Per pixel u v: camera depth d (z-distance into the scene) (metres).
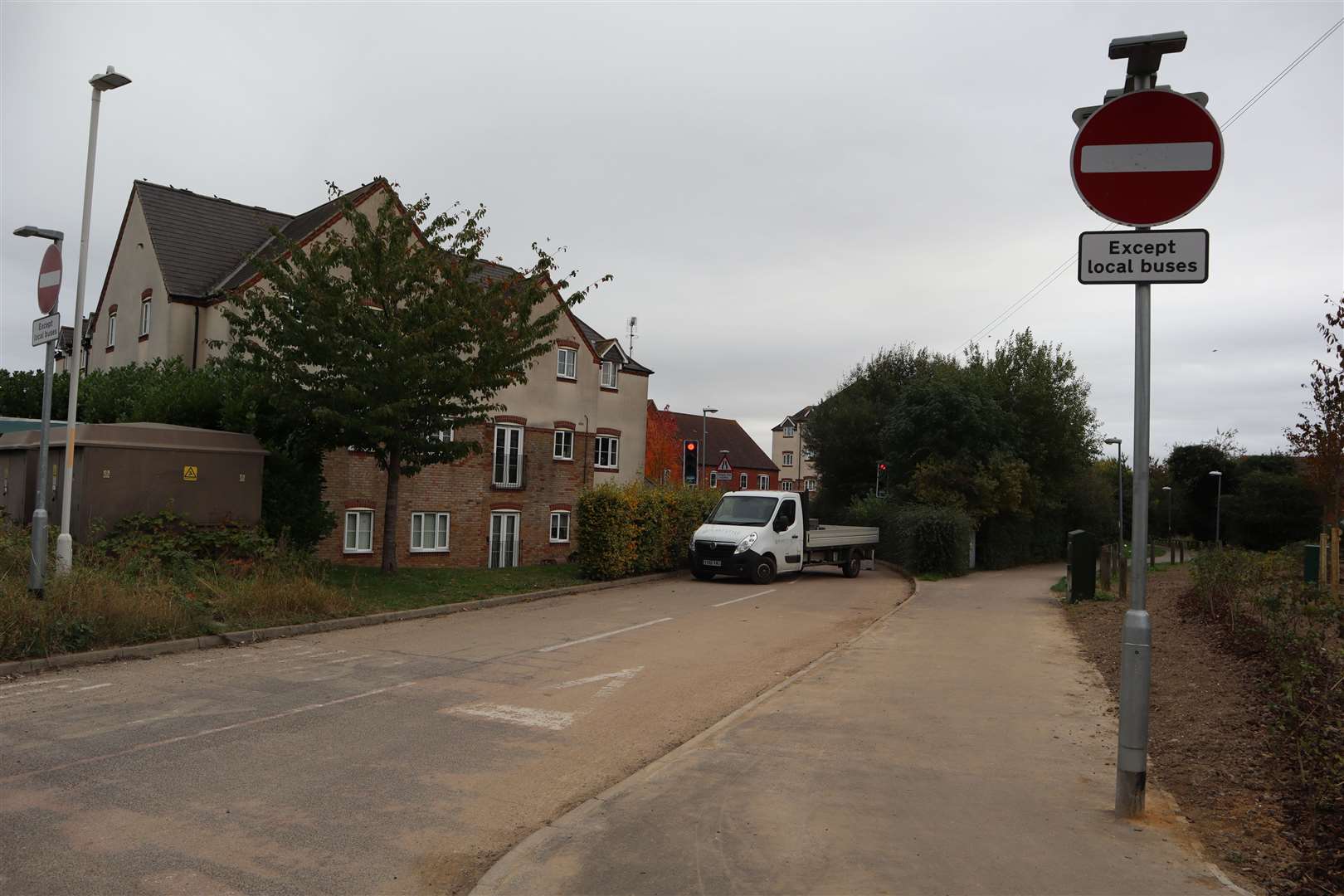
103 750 6.62
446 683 9.33
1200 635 10.86
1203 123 5.29
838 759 6.46
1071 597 16.94
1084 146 5.41
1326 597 9.30
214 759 6.45
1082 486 43.34
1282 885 4.34
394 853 4.85
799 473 88.31
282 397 15.24
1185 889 4.29
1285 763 5.79
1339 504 13.98
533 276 17.52
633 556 20.92
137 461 13.83
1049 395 37.53
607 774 6.36
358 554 23.98
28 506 14.39
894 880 4.38
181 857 4.70
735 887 4.31
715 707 8.52
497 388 16.92
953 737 7.11
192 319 22.69
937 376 35.78
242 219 26.50
